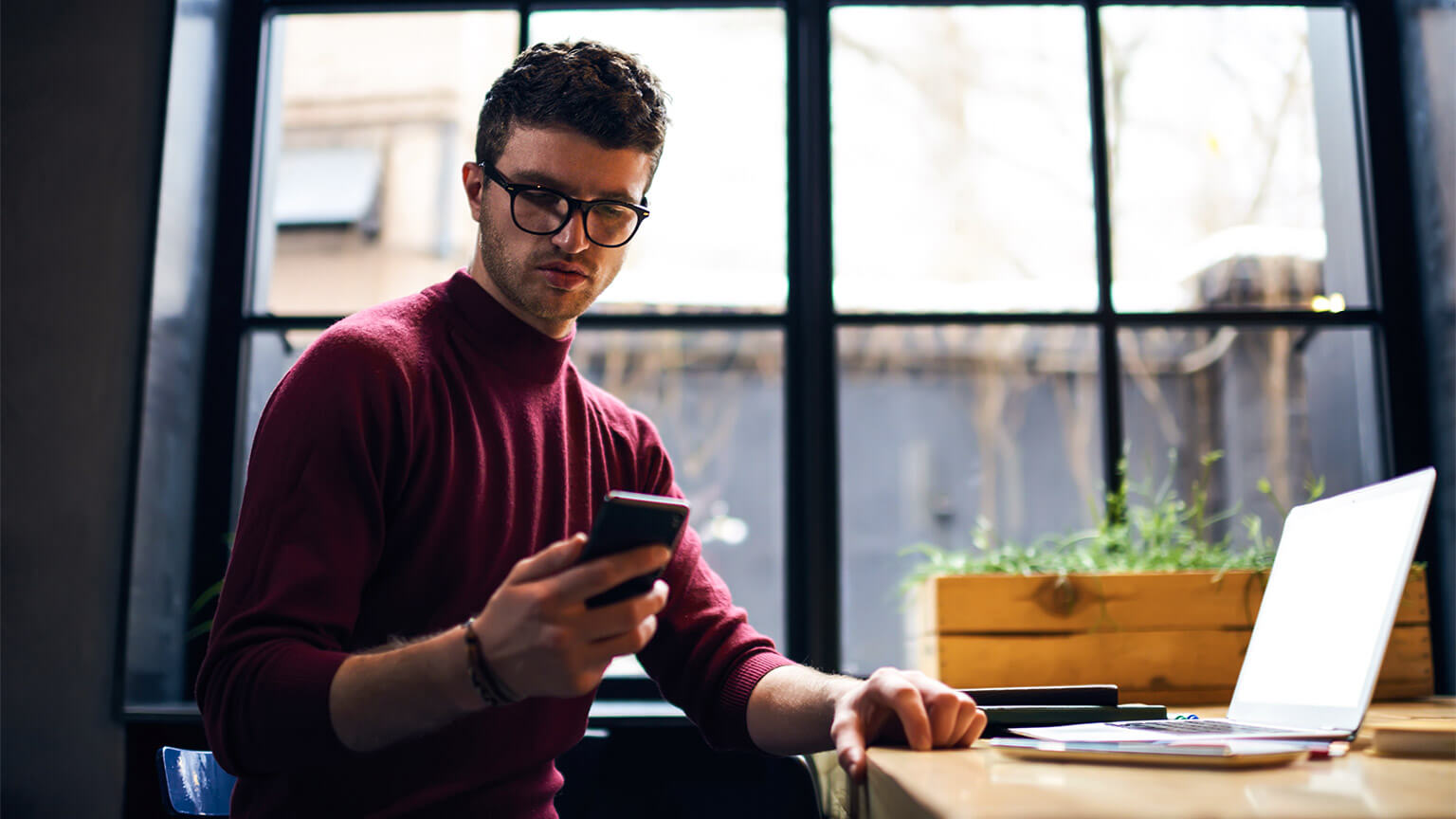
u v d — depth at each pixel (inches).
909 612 76.7
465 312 47.2
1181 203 84.0
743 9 85.4
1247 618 65.3
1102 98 84.7
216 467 79.2
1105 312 81.4
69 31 75.9
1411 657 63.8
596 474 51.2
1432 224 77.1
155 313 74.3
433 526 43.5
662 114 47.3
